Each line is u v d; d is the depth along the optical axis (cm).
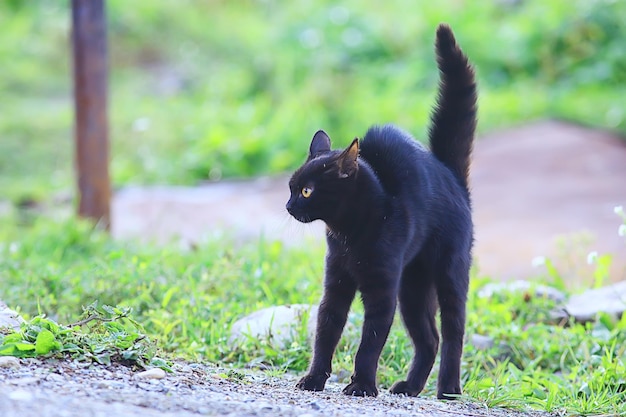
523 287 1094
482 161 1984
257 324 903
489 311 1006
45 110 2358
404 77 2478
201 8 3155
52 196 1866
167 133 2238
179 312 928
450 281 788
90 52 1436
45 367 634
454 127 855
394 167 769
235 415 557
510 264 1399
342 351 884
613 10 2722
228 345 883
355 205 740
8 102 2400
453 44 860
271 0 3152
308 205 748
